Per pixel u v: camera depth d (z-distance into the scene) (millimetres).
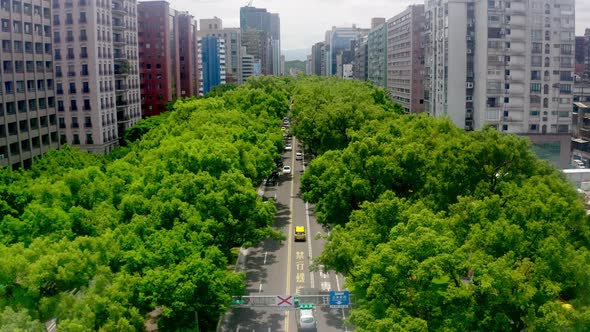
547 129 134125
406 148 65688
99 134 125438
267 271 69125
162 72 178750
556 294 35125
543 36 131500
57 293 37219
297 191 109625
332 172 67188
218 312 45688
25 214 51188
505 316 34375
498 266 35031
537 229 40750
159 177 62031
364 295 41312
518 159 61438
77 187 60156
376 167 64625
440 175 60625
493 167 61750
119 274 40844
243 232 56719
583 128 147000
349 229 50031
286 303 51250
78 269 37719
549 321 33188
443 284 35719
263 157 82375
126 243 46312
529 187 51750
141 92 178500
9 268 35719
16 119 102625
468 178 60250
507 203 48188
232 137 84500
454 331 33531
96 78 123938
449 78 138750
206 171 62250
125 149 95125
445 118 82750
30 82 107812
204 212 54500
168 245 44500
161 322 44594
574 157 146375
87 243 42031
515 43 131375
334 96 137500
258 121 113562
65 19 123125
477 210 46250
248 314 56938
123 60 139875
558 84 133125
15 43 103000
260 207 57969
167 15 178000
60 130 126250
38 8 110688
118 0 139250
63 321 33344
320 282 65500
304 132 110250
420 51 198625
